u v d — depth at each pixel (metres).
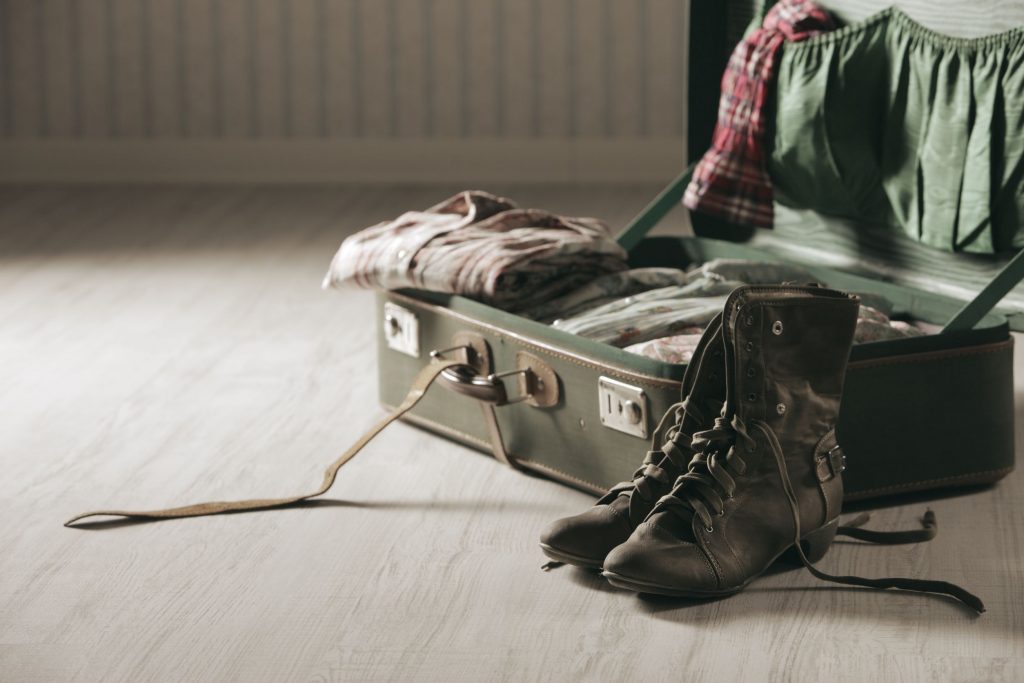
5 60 5.20
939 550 1.78
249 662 1.49
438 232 2.29
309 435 2.30
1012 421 1.98
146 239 4.12
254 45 5.18
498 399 2.04
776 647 1.50
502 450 2.08
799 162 2.48
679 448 1.67
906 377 1.87
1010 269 1.94
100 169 5.26
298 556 1.79
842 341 1.68
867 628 1.55
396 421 2.37
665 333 2.02
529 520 1.90
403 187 5.16
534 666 1.47
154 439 2.29
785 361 1.64
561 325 2.05
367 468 2.13
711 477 1.62
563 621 1.58
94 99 5.22
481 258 2.16
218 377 2.67
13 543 1.84
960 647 1.50
